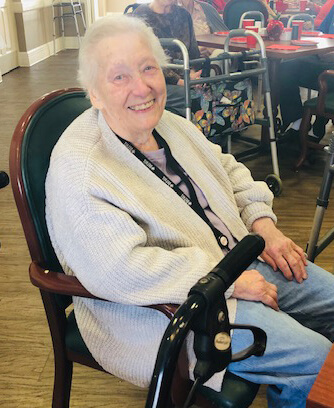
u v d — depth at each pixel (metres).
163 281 1.06
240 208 1.51
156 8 3.23
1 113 4.74
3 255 2.47
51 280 1.12
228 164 1.57
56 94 1.31
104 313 1.18
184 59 2.52
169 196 1.24
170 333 0.55
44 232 1.19
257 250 0.66
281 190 3.06
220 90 2.69
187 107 2.58
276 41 3.48
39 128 1.23
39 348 1.86
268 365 1.07
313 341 1.10
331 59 3.75
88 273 1.06
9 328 1.96
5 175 1.17
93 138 1.18
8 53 6.56
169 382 0.56
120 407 1.61
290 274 1.37
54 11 7.84
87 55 1.18
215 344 0.60
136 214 1.11
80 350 1.22
